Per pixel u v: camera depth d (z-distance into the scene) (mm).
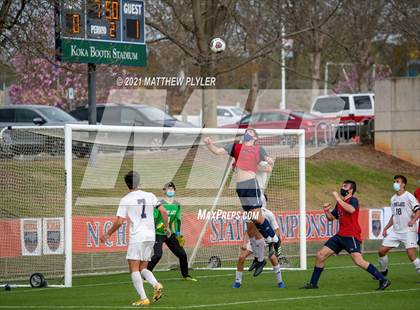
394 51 173500
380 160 110125
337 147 112688
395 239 53844
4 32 62719
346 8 123188
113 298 45219
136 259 41781
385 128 113625
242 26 108312
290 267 62000
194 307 40750
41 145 62938
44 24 69375
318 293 46406
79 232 58656
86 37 69625
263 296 45188
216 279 55281
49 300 44625
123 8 72438
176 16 98188
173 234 53875
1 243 56031
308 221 72000
